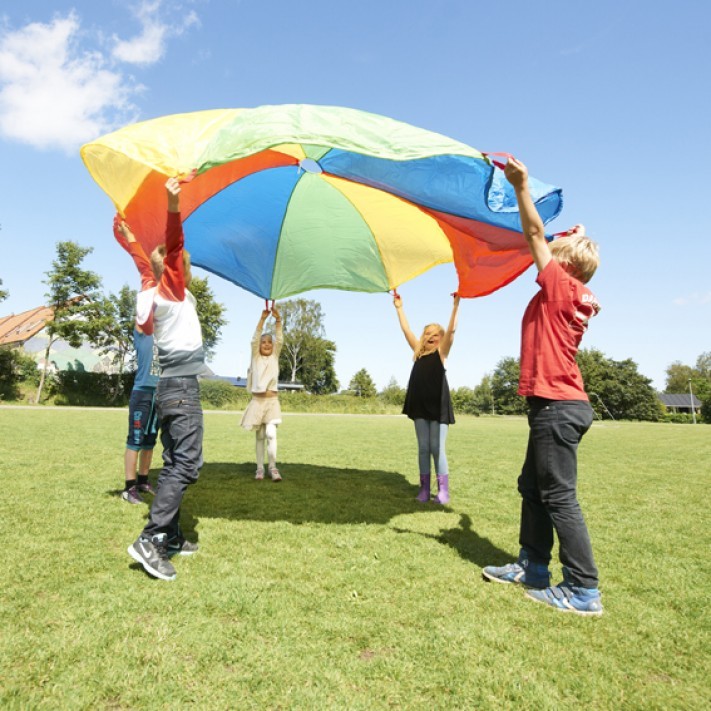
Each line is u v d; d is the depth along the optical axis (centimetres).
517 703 163
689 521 417
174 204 269
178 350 284
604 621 227
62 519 351
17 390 3064
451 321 477
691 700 169
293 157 455
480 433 1544
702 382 6050
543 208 334
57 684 162
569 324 257
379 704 159
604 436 1617
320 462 713
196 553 295
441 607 234
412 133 289
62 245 3094
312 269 583
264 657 183
